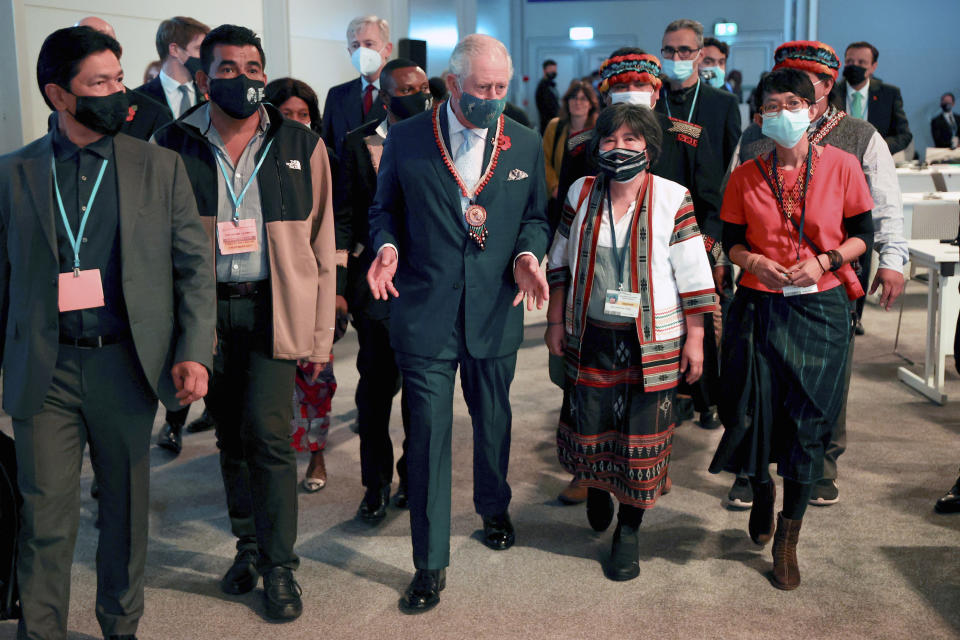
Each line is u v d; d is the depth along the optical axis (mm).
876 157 3160
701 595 2719
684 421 4355
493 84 2459
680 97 3918
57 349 2107
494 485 2975
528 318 6707
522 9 17391
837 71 3174
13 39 4926
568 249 2814
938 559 2916
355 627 2566
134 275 2156
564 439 2904
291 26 7309
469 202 2643
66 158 2125
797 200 2705
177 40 3971
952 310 4492
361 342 3178
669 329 2678
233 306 2508
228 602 2713
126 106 2107
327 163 2621
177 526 3254
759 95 3424
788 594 2713
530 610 2646
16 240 2100
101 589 2340
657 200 2648
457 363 2840
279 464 2590
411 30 9664
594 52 17281
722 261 3529
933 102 12711
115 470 2260
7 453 2248
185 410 4027
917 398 4617
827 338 2668
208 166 2475
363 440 3238
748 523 3205
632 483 2744
